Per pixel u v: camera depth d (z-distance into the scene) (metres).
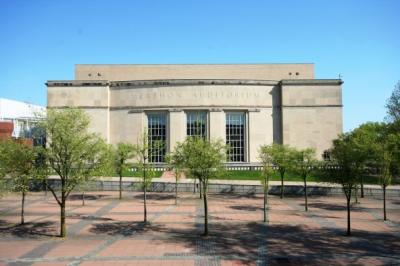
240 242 24.22
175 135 66.38
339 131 67.94
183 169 27.83
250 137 67.50
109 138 68.12
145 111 67.38
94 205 39.25
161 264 19.55
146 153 35.66
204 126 67.25
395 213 35.28
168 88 67.06
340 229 28.17
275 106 69.00
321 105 68.19
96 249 22.52
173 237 25.56
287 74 80.44
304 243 23.95
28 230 27.80
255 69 80.31
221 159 27.66
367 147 27.50
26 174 26.73
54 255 21.25
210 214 34.09
